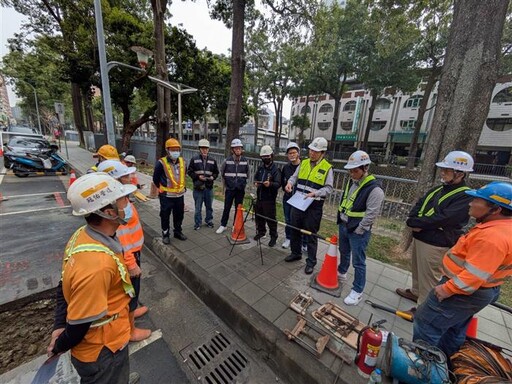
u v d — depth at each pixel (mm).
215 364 2119
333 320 2375
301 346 2111
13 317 2471
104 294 1109
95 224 1225
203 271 3260
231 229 4844
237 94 7156
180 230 4211
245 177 4438
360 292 2680
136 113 39656
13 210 5727
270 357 2166
